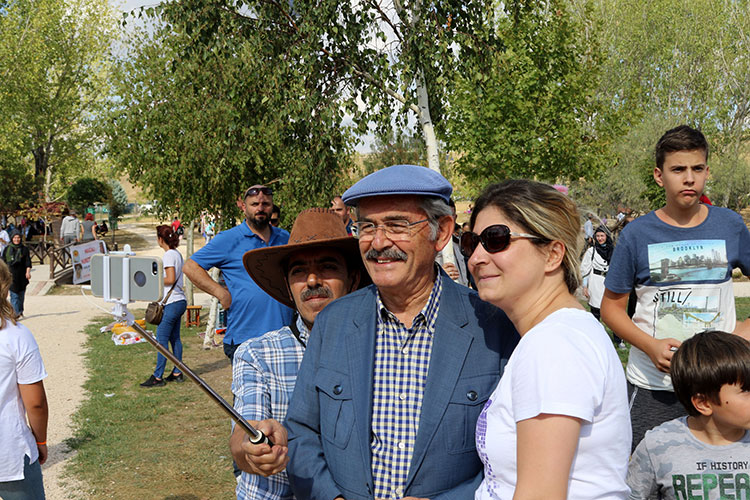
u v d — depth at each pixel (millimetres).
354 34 7930
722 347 2258
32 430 3234
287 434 1816
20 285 13664
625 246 3127
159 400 7414
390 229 1817
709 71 33656
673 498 2354
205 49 8062
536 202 1537
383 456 1802
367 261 1870
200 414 6883
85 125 32719
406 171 1827
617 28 32594
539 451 1289
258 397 2027
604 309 3227
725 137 33719
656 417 3084
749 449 2268
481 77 7957
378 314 1932
